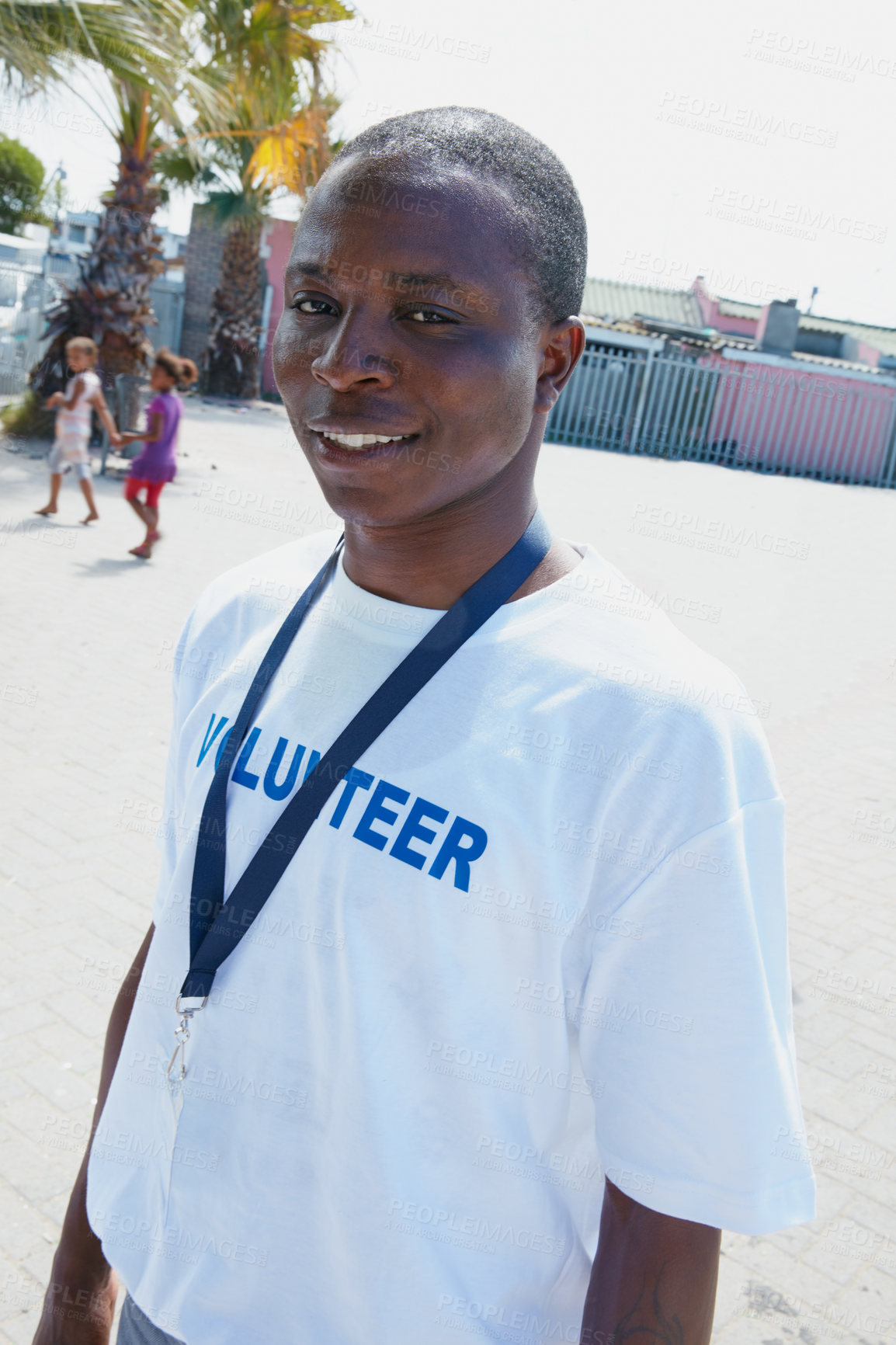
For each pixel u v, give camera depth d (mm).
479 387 877
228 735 1084
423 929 891
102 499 10484
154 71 8547
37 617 6727
